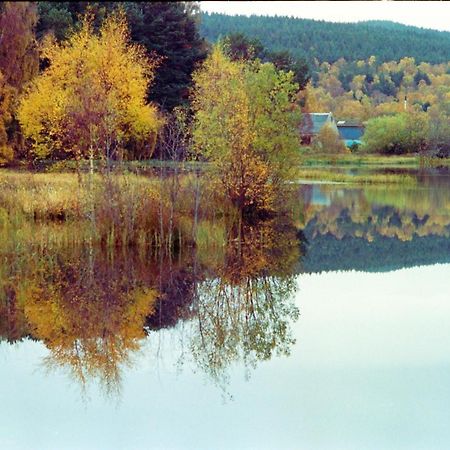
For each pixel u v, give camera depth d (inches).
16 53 1207.6
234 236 919.7
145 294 622.8
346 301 605.0
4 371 433.7
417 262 796.0
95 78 1173.7
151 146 1253.1
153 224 782.5
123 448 336.2
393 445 337.1
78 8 1465.3
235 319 550.6
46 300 593.9
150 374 431.8
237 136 995.9
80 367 442.3
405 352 466.6
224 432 351.6
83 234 773.3
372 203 1440.7
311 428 352.5
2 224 799.7
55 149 1235.9
